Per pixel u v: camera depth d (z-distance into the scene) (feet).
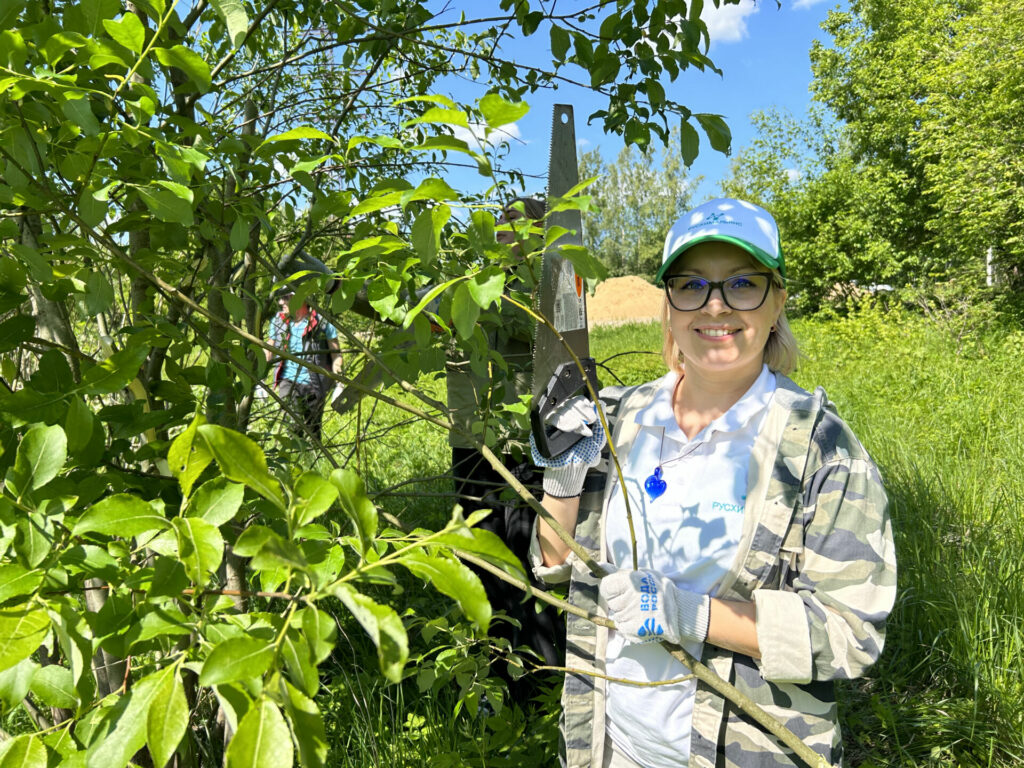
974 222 44.55
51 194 3.32
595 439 4.42
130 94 3.70
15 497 2.72
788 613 3.76
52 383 3.44
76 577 2.74
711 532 4.21
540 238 3.34
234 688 2.14
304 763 1.95
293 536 2.21
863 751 7.75
